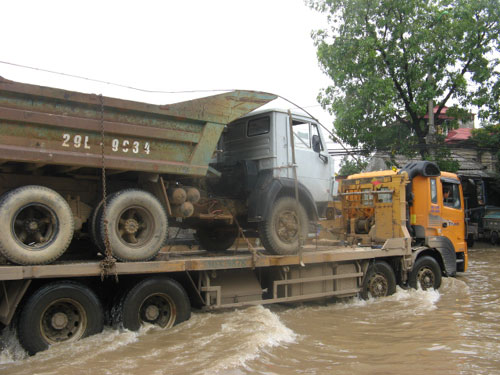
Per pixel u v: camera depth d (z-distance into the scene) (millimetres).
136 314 5715
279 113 7633
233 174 7590
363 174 10812
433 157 19422
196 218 7453
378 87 18141
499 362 5141
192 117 6371
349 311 7965
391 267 9398
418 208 10195
